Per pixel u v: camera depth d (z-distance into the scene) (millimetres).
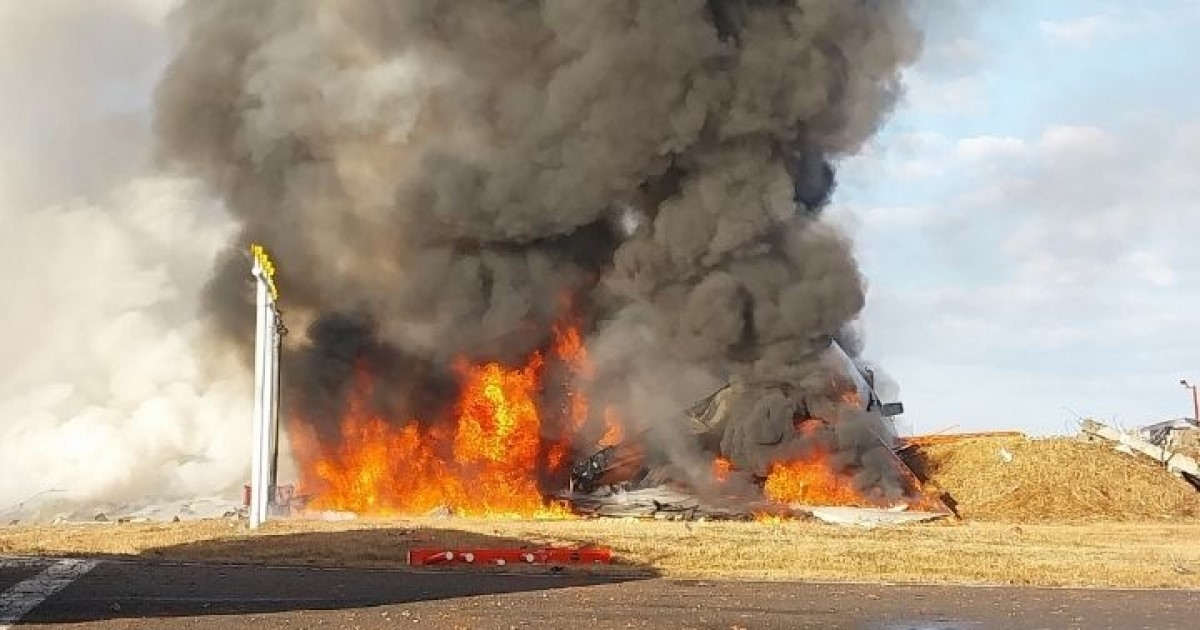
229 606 19188
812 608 20141
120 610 18531
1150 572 26484
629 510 44094
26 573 23469
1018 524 42594
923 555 29141
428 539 30562
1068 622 18922
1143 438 55375
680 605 20141
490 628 17141
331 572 24578
